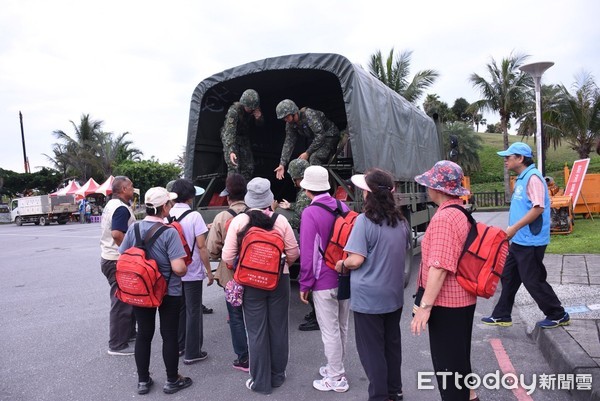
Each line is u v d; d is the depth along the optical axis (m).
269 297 3.84
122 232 4.57
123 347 4.84
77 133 41.16
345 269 3.51
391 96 7.66
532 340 4.66
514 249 4.55
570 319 4.66
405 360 4.37
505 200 28.72
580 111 24.27
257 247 3.61
